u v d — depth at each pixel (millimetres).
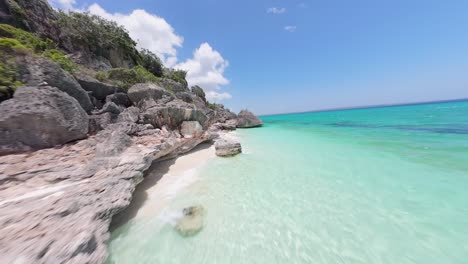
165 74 43031
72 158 6996
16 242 3480
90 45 25719
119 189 6219
